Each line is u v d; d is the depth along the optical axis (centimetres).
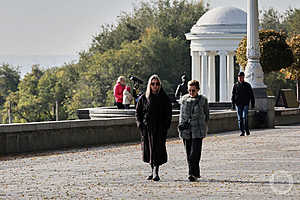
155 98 3061
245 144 4609
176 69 17612
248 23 6562
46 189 2750
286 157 3819
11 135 4100
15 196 2597
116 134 4828
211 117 5716
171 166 3450
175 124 5344
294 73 9750
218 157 3834
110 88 17200
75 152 4175
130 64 17188
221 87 10469
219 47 10369
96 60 17812
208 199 2505
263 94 6400
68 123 4434
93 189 2744
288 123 7456
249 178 3016
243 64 9169
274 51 8844
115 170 3303
